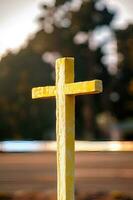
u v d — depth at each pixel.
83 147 40.41
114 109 55.97
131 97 56.31
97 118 55.22
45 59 53.91
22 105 51.03
